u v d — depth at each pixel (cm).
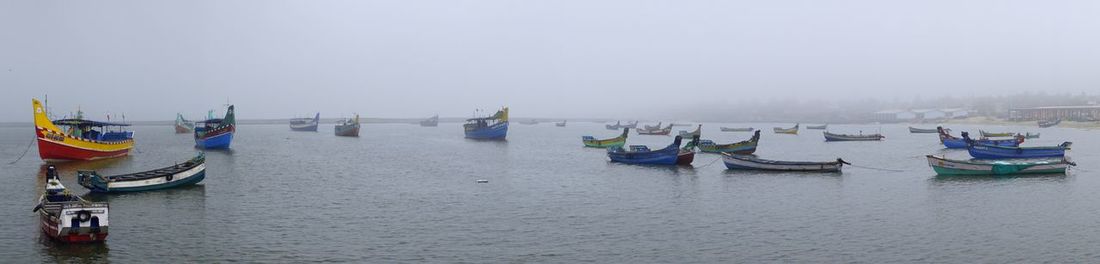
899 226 3778
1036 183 5428
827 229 3728
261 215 4256
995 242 3372
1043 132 18538
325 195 5188
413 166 7806
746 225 3866
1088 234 3509
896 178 5994
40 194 5222
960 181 5656
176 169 5366
